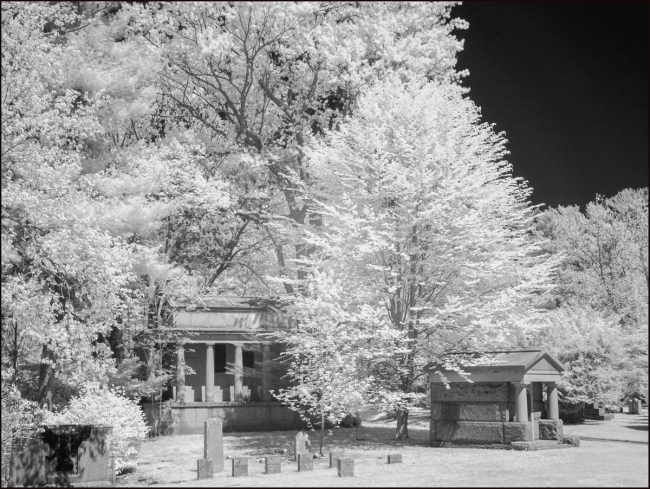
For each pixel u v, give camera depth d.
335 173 29.81
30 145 20.86
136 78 28.09
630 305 46.34
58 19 24.81
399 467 18.86
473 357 25.20
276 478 17.52
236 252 43.59
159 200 31.19
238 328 35.78
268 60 40.25
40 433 18.30
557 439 23.72
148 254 28.98
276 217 36.59
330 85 39.88
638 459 19.41
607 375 33.00
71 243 20.45
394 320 28.12
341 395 24.70
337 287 26.61
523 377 23.05
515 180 31.12
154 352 34.62
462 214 28.11
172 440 30.91
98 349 22.50
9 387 19.95
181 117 43.09
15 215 20.33
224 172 40.62
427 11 40.50
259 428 35.12
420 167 27.59
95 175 26.03
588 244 52.34
